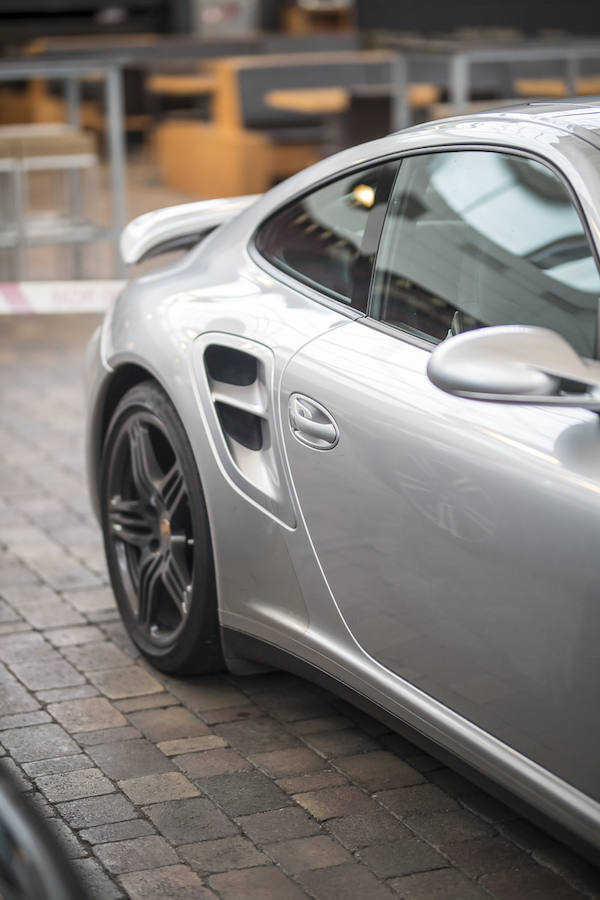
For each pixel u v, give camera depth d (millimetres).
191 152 14914
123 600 3896
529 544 2418
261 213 3561
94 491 4160
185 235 4117
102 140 18297
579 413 2414
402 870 2768
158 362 3521
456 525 2582
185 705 3570
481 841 2879
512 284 2662
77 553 4805
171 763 3250
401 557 2746
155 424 3602
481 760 2641
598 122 2764
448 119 3102
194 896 2678
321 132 13953
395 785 3131
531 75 12516
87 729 3430
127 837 2908
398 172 3082
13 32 20375
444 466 2605
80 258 9969
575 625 2344
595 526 2295
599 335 2418
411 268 2936
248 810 3021
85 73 9227
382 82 14391
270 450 3174
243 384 3260
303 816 2992
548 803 2486
